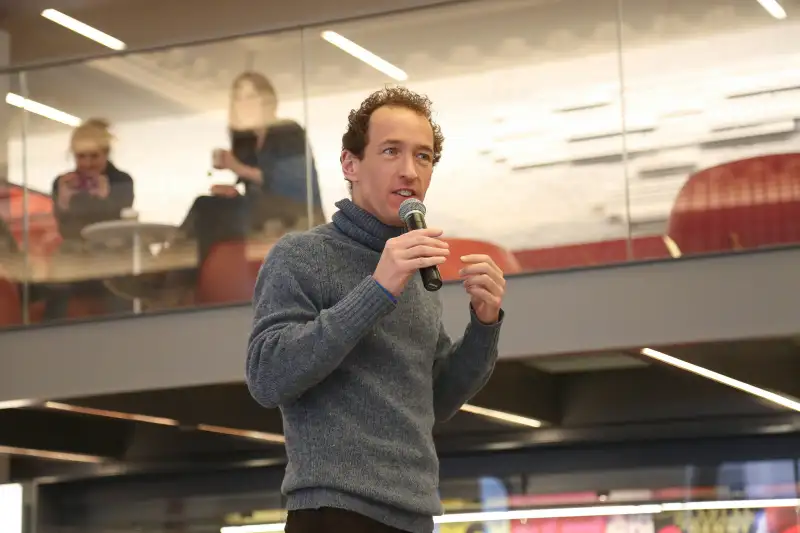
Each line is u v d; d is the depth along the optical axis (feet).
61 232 19.83
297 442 6.88
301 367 6.54
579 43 17.58
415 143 7.38
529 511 25.72
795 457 23.94
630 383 23.15
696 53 17.08
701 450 24.59
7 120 20.25
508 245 17.56
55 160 19.94
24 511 28.78
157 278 19.21
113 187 19.56
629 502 25.00
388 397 6.93
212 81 19.19
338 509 6.74
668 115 17.08
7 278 20.04
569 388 23.40
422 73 18.24
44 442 24.49
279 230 18.60
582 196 17.30
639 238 16.99
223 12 31.60
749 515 24.20
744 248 16.53
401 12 18.47
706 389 22.95
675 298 16.75
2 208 20.17
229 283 18.80
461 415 22.88
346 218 7.38
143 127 19.49
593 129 17.37
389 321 7.10
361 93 18.48
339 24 18.69
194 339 18.95
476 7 18.11
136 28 32.22
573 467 25.50
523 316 17.43
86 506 28.94
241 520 28.02
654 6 17.34
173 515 28.40
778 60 16.72
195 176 19.13
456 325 17.57
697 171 16.87
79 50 32.68
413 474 6.91
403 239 6.63
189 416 22.65
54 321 19.75
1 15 31.22
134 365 19.29
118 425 25.27
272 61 18.99
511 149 17.66
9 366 20.08
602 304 17.08
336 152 18.45
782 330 16.20
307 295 7.01
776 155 16.56
